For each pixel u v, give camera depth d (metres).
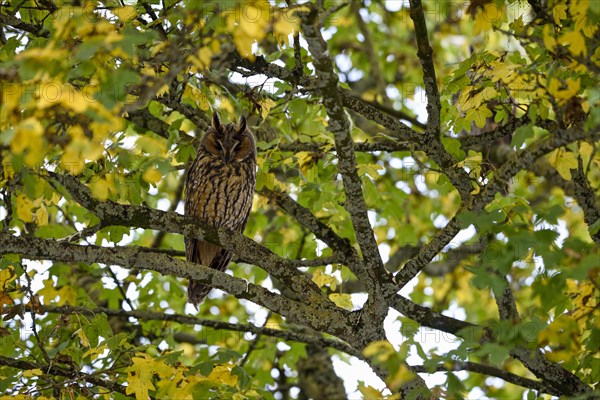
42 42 10.19
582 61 7.77
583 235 18.08
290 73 10.71
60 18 8.02
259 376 15.93
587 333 10.52
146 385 9.38
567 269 7.35
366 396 8.55
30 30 11.07
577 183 10.06
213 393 9.90
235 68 10.46
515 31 10.56
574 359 9.84
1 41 11.98
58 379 11.91
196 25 8.28
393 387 7.96
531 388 11.87
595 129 8.19
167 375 9.44
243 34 7.20
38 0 10.87
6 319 10.23
